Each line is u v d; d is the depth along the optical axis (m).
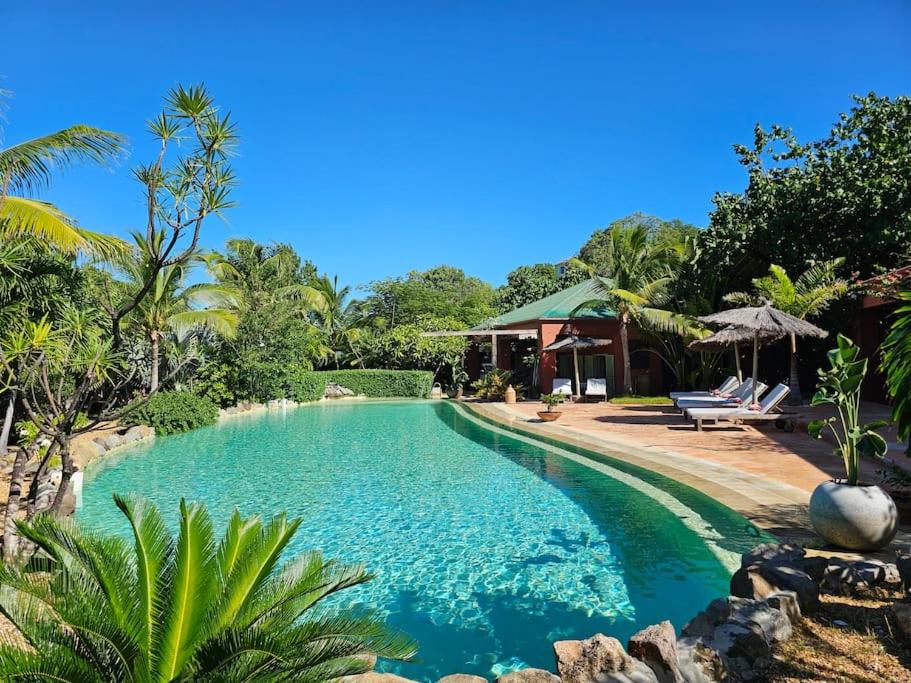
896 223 17.89
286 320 27.03
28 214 6.93
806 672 3.27
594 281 29.89
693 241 22.88
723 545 5.90
